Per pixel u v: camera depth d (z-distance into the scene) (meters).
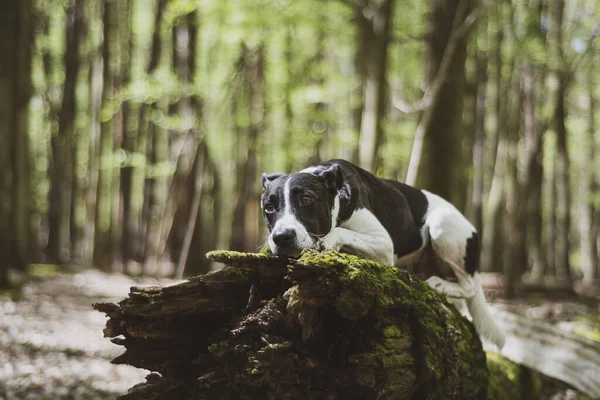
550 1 14.77
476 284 5.19
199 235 17.34
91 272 18.20
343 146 17.44
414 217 5.11
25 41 11.99
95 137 20.94
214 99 16.36
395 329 3.81
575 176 27.14
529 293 15.34
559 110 15.72
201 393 3.80
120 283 14.71
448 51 9.91
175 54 17.61
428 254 5.23
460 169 10.17
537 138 15.70
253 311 3.70
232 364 3.66
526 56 13.80
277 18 13.28
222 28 14.55
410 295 3.96
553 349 6.43
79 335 8.23
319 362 3.61
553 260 22.47
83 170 23.59
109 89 19.97
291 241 3.69
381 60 11.39
